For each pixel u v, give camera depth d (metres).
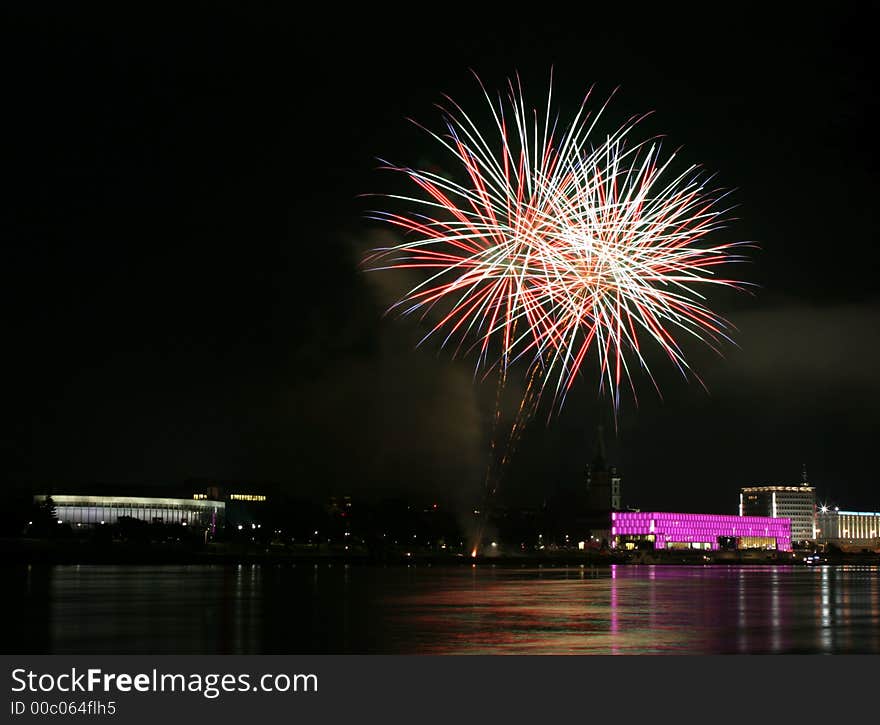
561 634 76.62
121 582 150.50
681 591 145.00
